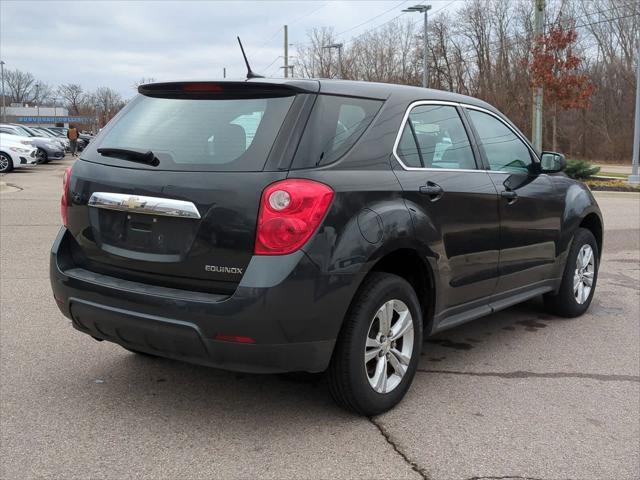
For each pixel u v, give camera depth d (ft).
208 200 10.64
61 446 10.76
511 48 162.09
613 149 150.71
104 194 11.76
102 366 14.37
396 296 11.98
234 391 13.15
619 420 12.16
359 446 10.90
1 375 13.74
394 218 11.59
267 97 11.46
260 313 10.19
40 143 89.30
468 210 13.60
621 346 16.51
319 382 13.67
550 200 16.89
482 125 15.51
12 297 19.69
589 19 154.71
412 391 13.35
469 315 14.34
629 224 40.57
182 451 10.65
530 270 16.40
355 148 11.60
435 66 184.96
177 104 12.25
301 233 10.32
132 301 11.04
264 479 9.84
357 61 187.01
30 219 35.94
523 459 10.61
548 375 14.42
